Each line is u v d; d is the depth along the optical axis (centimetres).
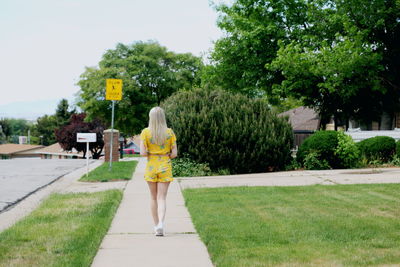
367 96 2664
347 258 484
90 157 3884
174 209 820
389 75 2447
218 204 834
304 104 2886
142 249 545
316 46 2552
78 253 510
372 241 555
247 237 581
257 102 1545
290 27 2764
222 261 475
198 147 1438
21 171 1619
